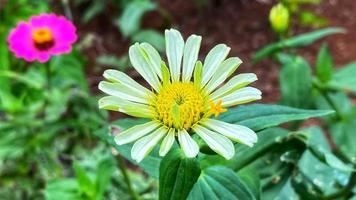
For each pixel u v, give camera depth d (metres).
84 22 0.64
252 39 0.62
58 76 0.46
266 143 0.28
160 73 0.22
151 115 0.21
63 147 0.44
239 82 0.21
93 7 0.62
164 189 0.21
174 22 0.65
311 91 0.38
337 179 0.34
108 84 0.21
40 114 0.46
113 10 0.63
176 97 0.21
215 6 0.67
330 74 0.39
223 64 0.21
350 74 0.39
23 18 0.48
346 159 0.38
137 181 0.40
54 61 0.44
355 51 0.60
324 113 0.22
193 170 0.21
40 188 0.43
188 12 0.66
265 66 0.59
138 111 0.21
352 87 0.38
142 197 0.36
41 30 0.42
